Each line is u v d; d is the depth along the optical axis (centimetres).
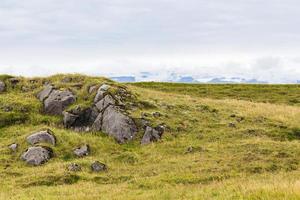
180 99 5269
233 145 3716
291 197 1580
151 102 4694
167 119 4344
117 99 4453
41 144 3653
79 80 5122
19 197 2478
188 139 3981
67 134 3984
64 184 2930
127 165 3447
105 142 3975
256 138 3969
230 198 1802
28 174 3192
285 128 4353
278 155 3388
